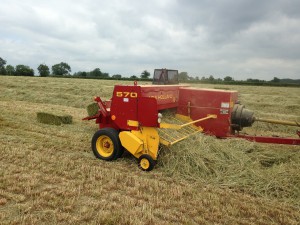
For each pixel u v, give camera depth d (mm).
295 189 5656
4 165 6270
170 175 6324
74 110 14820
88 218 4398
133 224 4270
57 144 8172
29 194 5047
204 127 8547
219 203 5105
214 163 6547
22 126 10039
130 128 6863
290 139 7809
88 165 6578
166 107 7910
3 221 4188
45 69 80500
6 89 22094
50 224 4234
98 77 74062
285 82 60219
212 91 8414
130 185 5691
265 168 6812
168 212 4703
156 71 11328
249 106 18641
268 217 4754
